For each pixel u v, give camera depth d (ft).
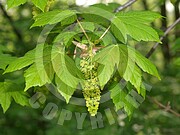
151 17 2.19
